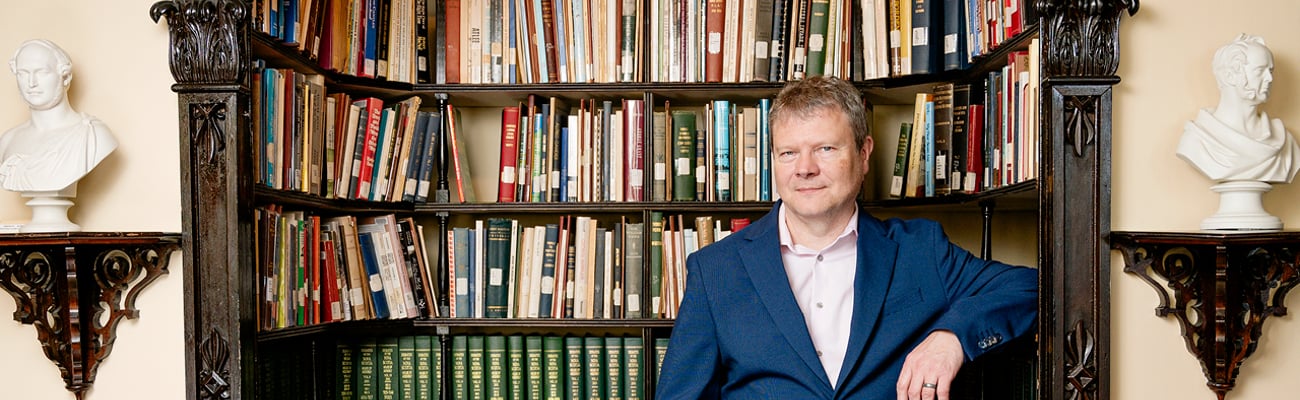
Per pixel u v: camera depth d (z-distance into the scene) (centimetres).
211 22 194
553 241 271
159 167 200
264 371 234
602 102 282
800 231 206
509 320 268
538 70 267
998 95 219
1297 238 168
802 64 263
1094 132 183
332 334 274
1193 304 186
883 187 289
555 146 269
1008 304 189
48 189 188
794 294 203
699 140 268
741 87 263
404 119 266
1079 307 183
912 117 291
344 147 249
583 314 269
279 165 218
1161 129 187
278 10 221
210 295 194
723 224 283
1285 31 189
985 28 232
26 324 203
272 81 215
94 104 202
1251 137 178
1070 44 183
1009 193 209
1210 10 189
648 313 266
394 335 285
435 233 299
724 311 202
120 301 200
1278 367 189
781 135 199
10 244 180
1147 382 187
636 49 265
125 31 202
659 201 265
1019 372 221
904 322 196
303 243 232
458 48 271
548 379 274
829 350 200
